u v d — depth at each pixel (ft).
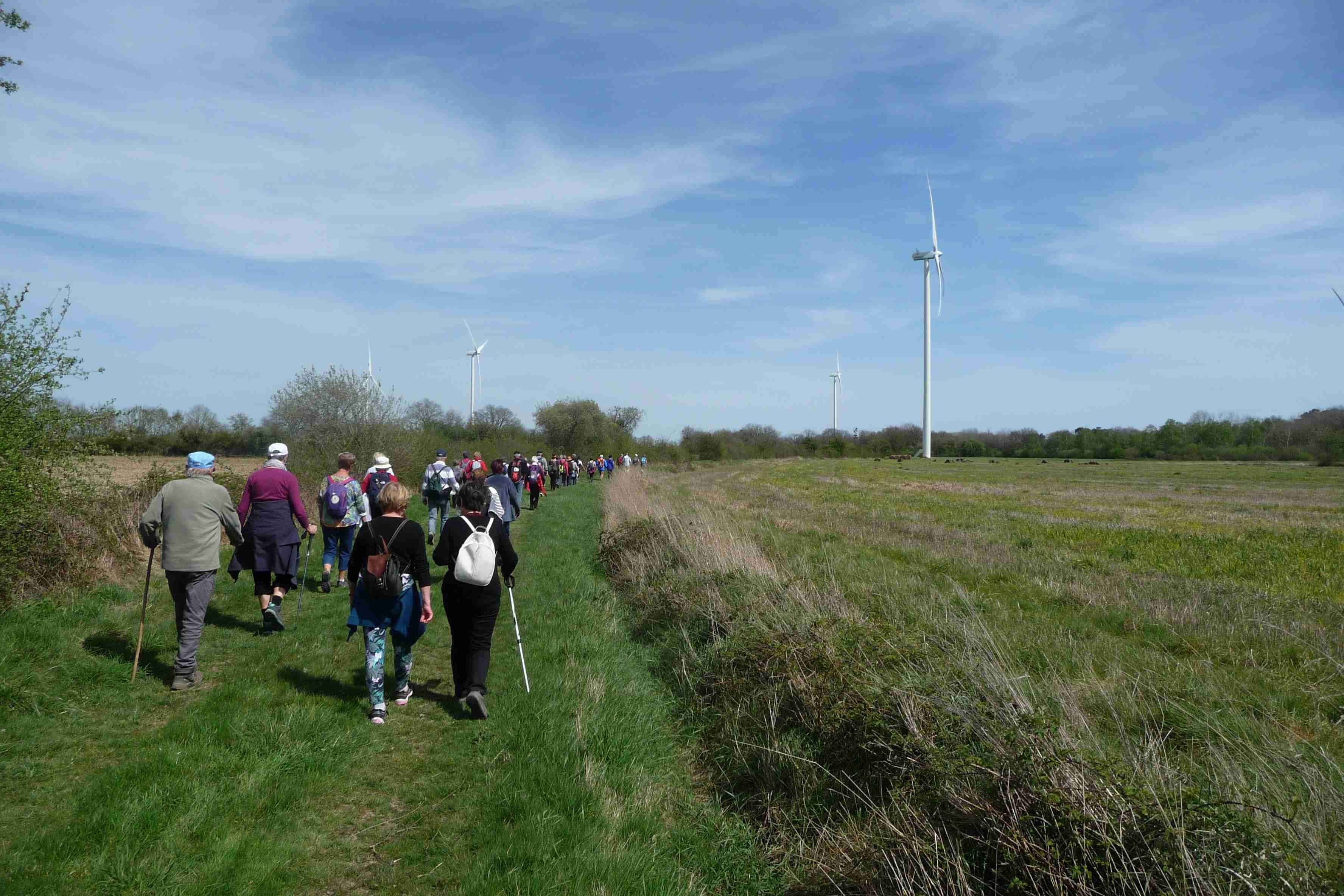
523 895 11.72
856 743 15.57
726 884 13.04
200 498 21.11
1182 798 10.61
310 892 12.03
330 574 34.65
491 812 14.39
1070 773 11.46
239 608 30.45
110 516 33.71
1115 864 10.02
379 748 17.49
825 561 43.32
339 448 73.56
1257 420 368.89
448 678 23.16
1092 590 35.99
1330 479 185.16
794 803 15.05
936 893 11.16
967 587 36.83
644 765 17.21
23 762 15.56
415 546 19.56
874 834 13.09
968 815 11.98
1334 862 9.86
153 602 29.40
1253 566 46.01
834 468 259.39
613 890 11.96
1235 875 9.47
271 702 19.76
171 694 20.21
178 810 13.78
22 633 22.00
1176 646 26.68
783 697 18.45
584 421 229.86
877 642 19.54
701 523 47.47
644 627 29.96
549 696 20.54
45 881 11.46
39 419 27.71
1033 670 22.62
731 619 25.23
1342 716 19.08
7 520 24.93
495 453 150.82
